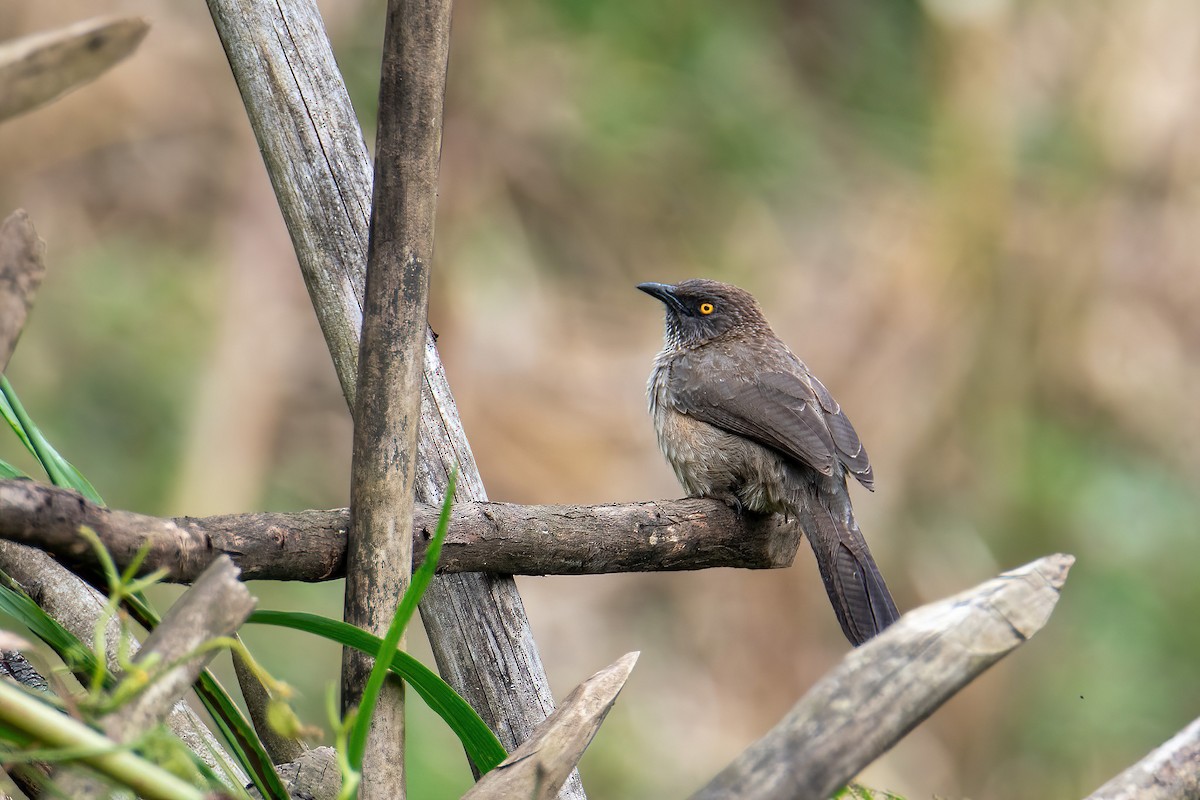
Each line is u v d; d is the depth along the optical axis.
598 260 14.70
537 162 14.55
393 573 3.72
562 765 3.28
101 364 13.20
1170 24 14.61
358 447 3.71
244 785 3.80
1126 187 14.62
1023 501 13.80
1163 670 13.55
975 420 13.91
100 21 2.64
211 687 3.35
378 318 3.67
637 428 13.80
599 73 14.67
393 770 3.76
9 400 3.58
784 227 15.02
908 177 15.12
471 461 4.70
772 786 2.71
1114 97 14.61
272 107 4.55
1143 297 14.65
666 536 5.34
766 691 13.04
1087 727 13.18
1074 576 13.83
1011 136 14.32
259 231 13.71
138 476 12.83
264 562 3.62
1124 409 14.30
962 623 2.79
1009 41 14.52
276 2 4.55
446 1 3.57
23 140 13.41
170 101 13.90
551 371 13.78
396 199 3.63
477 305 13.73
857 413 13.74
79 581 3.87
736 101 15.03
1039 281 14.25
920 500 13.67
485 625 4.57
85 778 2.89
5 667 3.69
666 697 12.85
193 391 13.08
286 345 13.51
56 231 13.53
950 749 12.96
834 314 14.27
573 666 12.97
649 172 14.84
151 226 13.79
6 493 3.01
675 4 14.98
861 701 2.75
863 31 15.82
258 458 13.05
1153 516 13.99
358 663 3.76
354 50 13.97
